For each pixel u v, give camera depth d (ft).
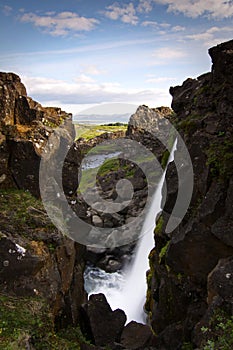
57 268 35.94
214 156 38.14
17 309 28.50
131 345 40.04
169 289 43.47
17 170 41.65
